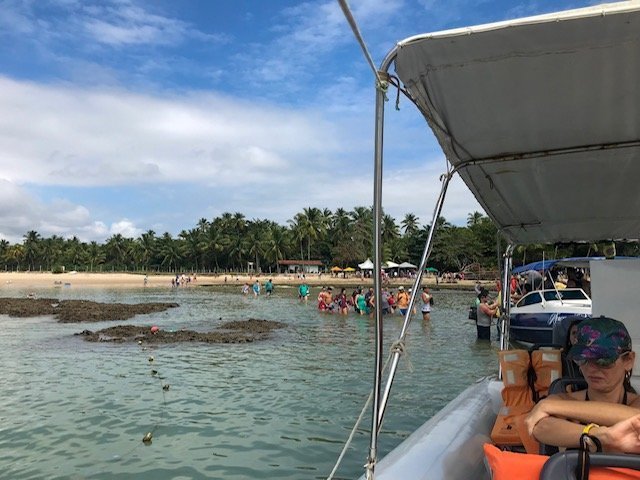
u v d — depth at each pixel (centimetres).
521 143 336
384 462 297
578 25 219
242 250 11394
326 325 2266
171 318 2609
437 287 5712
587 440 202
